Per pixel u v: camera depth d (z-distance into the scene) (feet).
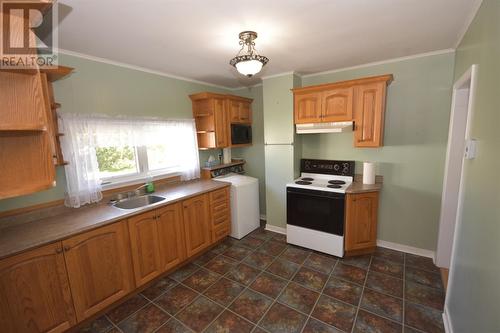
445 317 5.79
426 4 4.81
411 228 9.02
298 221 9.63
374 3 4.74
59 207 6.86
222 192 10.16
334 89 8.83
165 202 7.70
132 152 9.02
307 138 10.89
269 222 11.66
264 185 12.92
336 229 8.72
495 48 3.78
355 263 8.52
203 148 11.29
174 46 6.73
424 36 6.52
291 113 10.12
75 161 6.91
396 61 8.48
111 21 5.18
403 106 8.59
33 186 3.49
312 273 8.01
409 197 8.91
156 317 6.28
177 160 10.34
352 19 5.39
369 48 7.36
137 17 5.03
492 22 3.96
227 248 9.93
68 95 7.03
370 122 8.33
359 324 5.86
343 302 6.63
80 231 5.66
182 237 8.39
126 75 8.44
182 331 5.82
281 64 8.88
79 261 5.73
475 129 4.70
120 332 5.83
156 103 9.47
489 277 3.58
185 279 7.88
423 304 6.45
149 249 7.30
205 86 11.55
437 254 8.14
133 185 8.74
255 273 8.13
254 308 6.51
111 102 8.06
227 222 10.55
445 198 7.81
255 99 12.47
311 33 6.08
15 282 4.81
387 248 9.53
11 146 3.32
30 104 3.30
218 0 4.45
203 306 6.64
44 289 5.20
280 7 4.77
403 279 7.54
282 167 10.78
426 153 8.44
